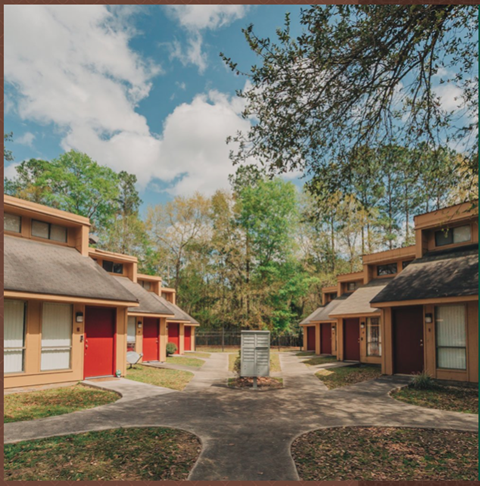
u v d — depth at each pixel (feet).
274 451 19.25
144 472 16.56
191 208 140.67
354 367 58.39
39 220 45.19
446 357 40.68
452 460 17.97
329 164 24.47
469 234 45.75
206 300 136.46
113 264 71.61
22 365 36.63
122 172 167.73
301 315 141.28
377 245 117.19
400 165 28.09
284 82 21.35
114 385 39.93
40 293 35.86
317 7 19.45
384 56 20.75
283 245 128.57
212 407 30.07
